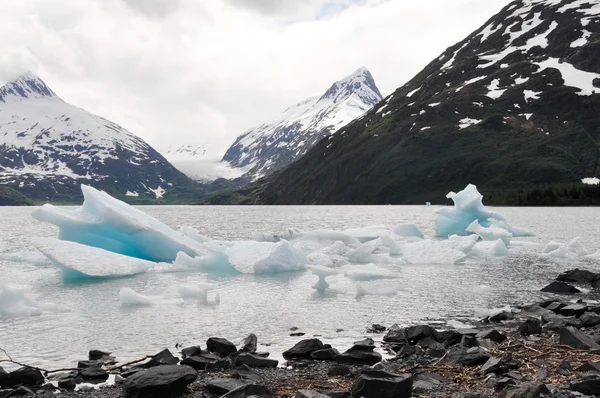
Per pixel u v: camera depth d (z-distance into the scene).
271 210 154.50
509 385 8.79
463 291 21.52
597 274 23.09
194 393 9.47
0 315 17.25
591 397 8.43
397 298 20.12
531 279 24.64
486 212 48.00
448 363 11.17
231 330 15.36
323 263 30.25
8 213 156.25
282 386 9.86
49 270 28.67
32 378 10.52
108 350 13.38
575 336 12.47
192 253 31.50
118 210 31.22
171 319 16.81
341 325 15.86
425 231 59.88
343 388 9.73
